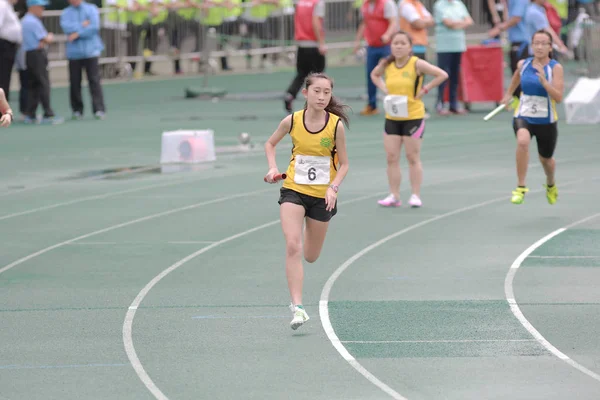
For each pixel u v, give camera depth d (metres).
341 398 18.53
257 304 25.22
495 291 26.12
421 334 22.48
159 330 23.06
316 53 66.88
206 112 73.75
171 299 25.78
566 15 106.25
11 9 67.06
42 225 35.47
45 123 68.50
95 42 70.44
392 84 37.19
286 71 108.50
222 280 27.66
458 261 29.44
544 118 35.38
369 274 28.12
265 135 60.25
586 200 38.75
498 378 19.50
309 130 23.56
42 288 27.03
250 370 20.19
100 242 32.62
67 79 100.88
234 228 34.53
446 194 40.47
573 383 19.16
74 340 22.34
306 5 66.38
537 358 20.67
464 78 69.88
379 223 35.06
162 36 101.44
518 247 31.09
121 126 66.12
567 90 81.06
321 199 23.83
